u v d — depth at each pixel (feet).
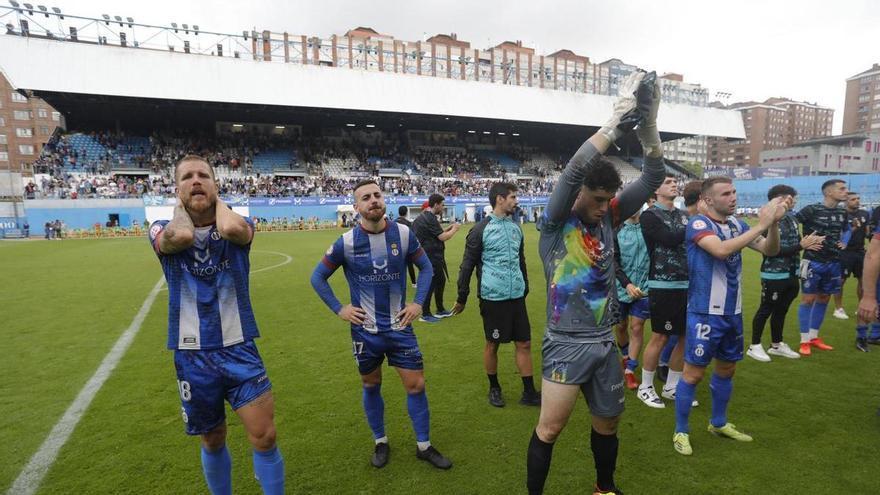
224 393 7.74
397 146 152.76
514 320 12.90
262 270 40.86
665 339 13.00
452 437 11.29
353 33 203.21
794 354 16.72
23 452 10.74
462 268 13.37
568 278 7.76
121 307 26.22
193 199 7.18
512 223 13.25
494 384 13.17
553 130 156.25
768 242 11.27
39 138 229.04
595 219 7.72
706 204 11.10
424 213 23.88
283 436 11.39
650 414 12.52
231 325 7.63
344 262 10.03
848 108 354.33
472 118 134.00
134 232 98.63
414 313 10.01
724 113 155.22
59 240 85.51
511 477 9.61
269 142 136.56
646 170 7.63
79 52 98.12
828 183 16.75
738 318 10.58
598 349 7.76
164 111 121.39
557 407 7.86
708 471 9.74
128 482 9.57
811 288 17.01
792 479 9.41
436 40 218.79
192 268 7.44
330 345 18.85
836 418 11.99
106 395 13.91
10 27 99.55
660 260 12.84
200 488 9.34
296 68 114.11
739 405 12.82
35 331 21.15
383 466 10.09
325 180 126.52
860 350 17.48
